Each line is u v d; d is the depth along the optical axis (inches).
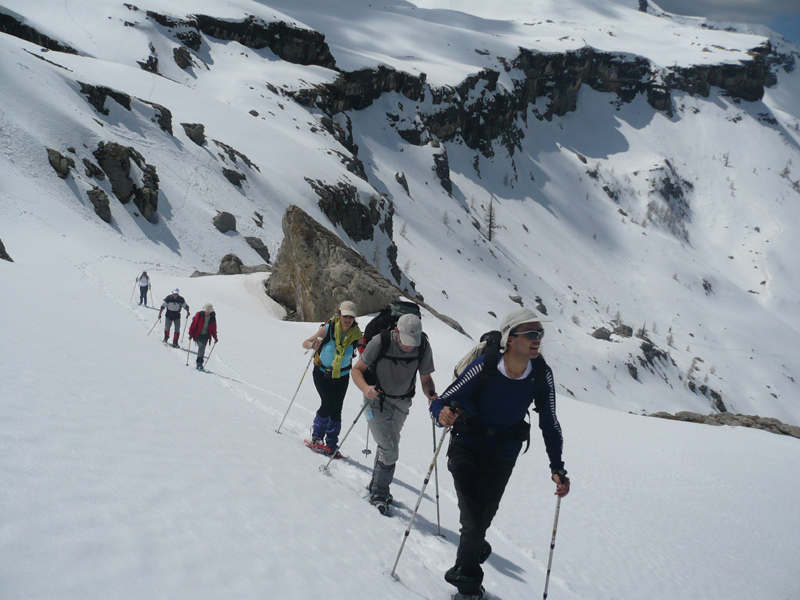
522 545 277.3
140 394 244.2
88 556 100.3
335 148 5137.8
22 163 2123.5
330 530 168.2
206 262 2600.9
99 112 2906.0
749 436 936.9
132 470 144.5
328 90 6328.7
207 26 6195.9
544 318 164.2
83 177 2320.4
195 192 3011.8
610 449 708.0
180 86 4399.6
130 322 672.4
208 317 520.4
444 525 238.7
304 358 805.2
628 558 329.1
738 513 550.6
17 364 202.2
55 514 108.8
